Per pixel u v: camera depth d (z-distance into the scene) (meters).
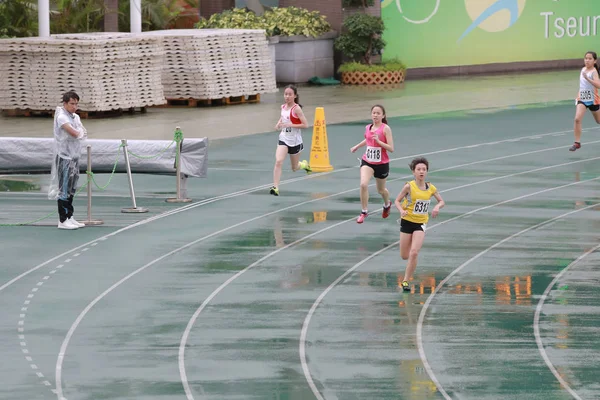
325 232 43.44
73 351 29.50
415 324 31.84
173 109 83.19
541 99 86.88
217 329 31.39
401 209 35.75
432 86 97.25
